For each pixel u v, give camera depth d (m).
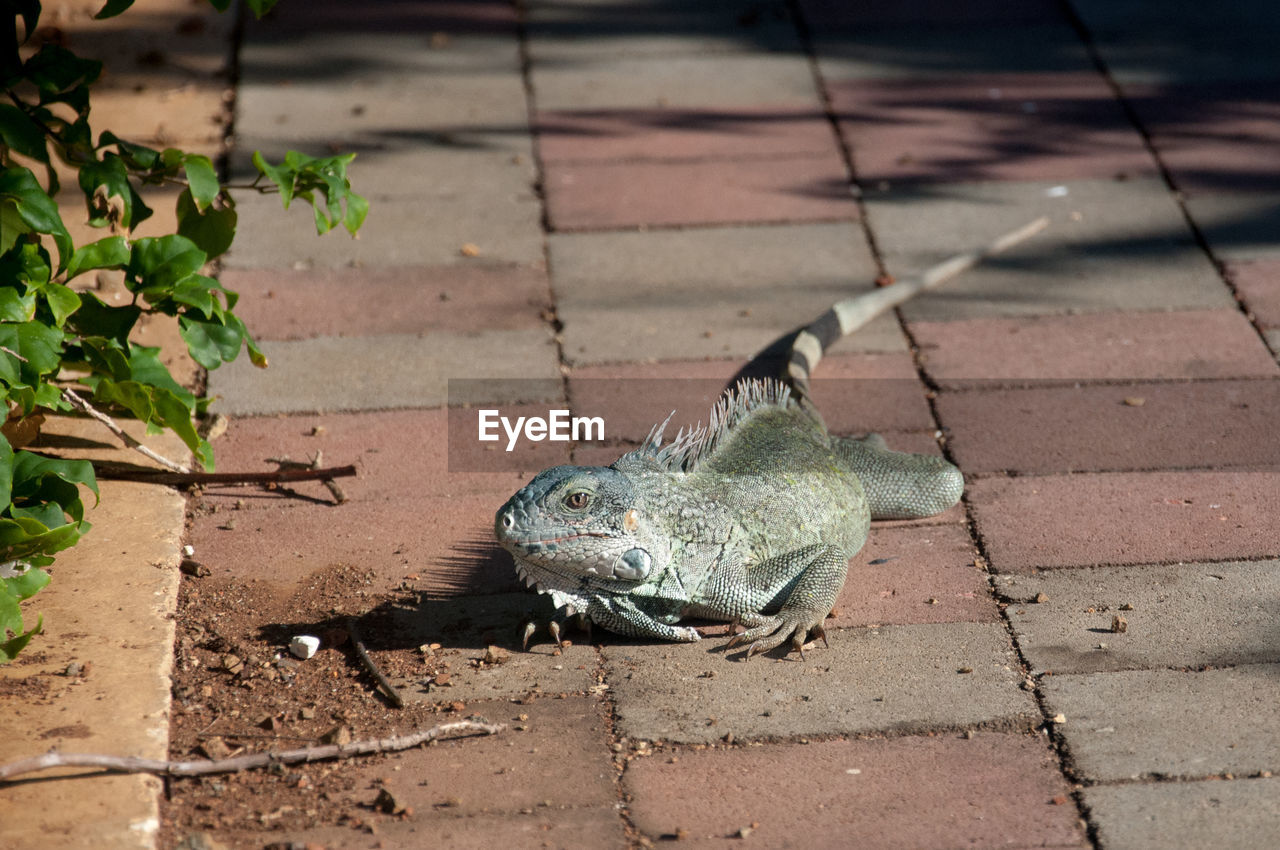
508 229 7.16
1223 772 3.65
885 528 4.99
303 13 9.68
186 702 3.99
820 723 3.92
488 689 4.10
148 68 8.73
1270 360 5.92
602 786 3.67
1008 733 3.86
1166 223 7.10
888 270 6.77
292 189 4.81
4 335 4.04
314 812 3.55
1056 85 8.59
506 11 9.81
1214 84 8.49
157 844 3.40
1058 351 6.10
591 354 6.12
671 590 4.27
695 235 7.11
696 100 8.52
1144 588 4.51
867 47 9.18
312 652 4.21
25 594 3.87
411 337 6.24
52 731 3.75
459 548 4.83
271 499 5.12
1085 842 3.42
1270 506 4.94
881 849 3.41
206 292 4.67
